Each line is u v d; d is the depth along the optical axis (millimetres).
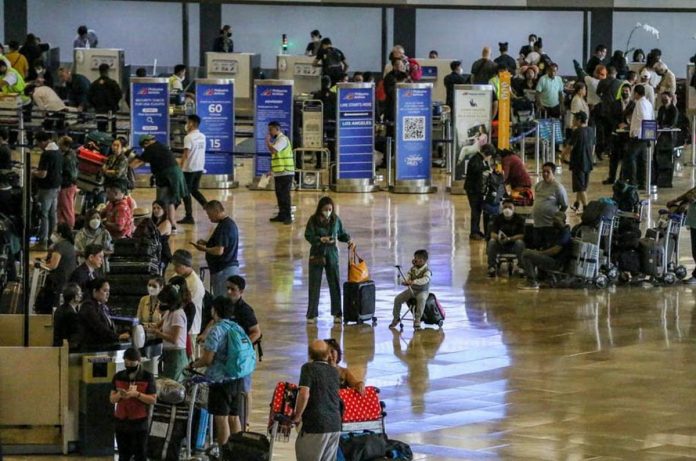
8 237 26453
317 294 25766
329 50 48625
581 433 19438
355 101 39906
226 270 24031
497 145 41344
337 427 16328
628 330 25344
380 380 22016
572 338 24766
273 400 16891
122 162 31906
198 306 20609
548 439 19156
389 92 44188
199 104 40438
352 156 40094
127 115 43156
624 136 40156
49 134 32188
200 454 18266
